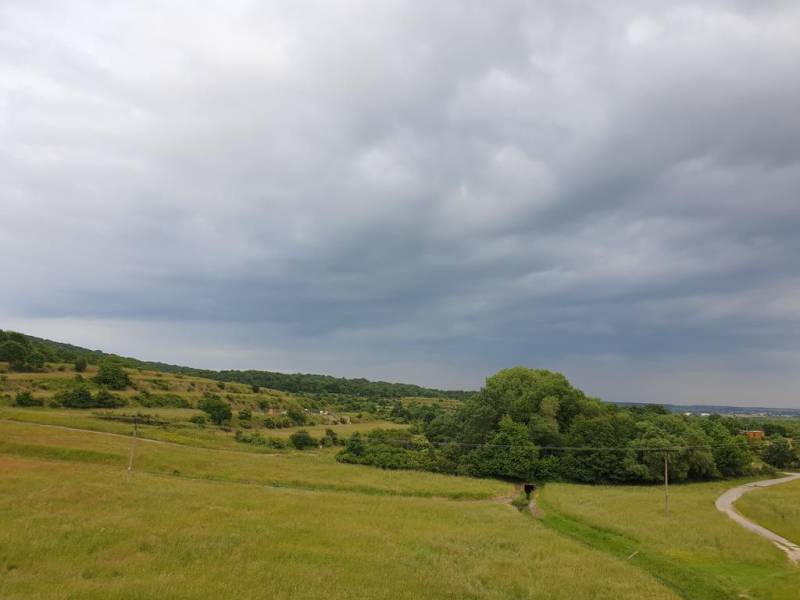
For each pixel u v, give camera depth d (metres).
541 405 108.50
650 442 100.56
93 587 24.23
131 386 138.50
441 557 36.91
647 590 33.06
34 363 139.62
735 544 46.78
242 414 131.62
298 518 45.28
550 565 37.38
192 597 24.25
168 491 50.62
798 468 128.38
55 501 41.59
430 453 104.56
